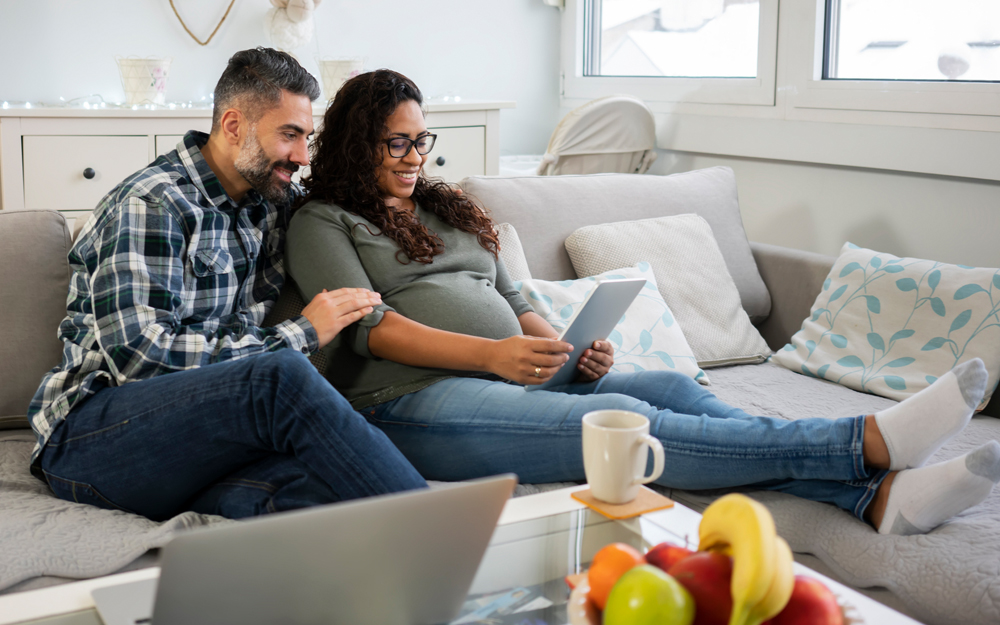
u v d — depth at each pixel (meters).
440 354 1.45
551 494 1.02
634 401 1.35
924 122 2.39
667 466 1.29
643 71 3.65
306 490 1.19
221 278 1.47
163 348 1.29
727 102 3.08
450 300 1.57
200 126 2.97
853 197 2.68
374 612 0.74
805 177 2.84
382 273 1.58
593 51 3.99
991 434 1.55
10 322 1.45
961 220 2.37
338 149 1.63
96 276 1.33
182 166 1.47
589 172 3.20
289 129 1.52
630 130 3.16
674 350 1.84
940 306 1.77
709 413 1.41
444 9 3.85
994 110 2.21
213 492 1.25
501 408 1.39
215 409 1.18
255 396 1.16
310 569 0.68
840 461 1.21
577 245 1.98
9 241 1.48
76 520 1.16
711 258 2.09
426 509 0.70
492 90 4.03
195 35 3.38
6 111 2.71
